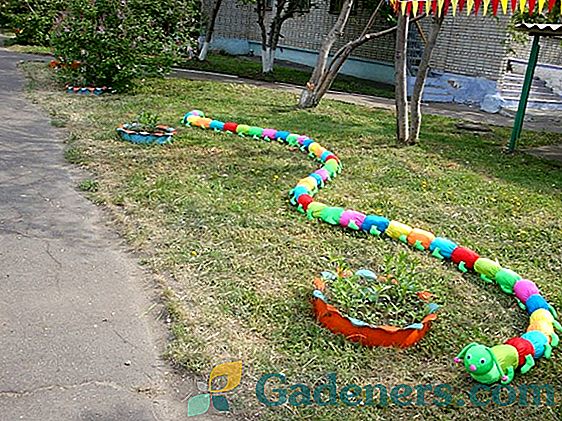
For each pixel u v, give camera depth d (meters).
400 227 4.79
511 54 14.64
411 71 16.03
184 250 4.21
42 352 2.96
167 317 3.38
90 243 4.26
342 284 3.49
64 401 2.64
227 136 7.90
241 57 19.98
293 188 5.74
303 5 15.79
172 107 9.37
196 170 6.15
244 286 3.78
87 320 3.28
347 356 3.11
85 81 9.98
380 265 4.33
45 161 6.02
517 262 4.70
